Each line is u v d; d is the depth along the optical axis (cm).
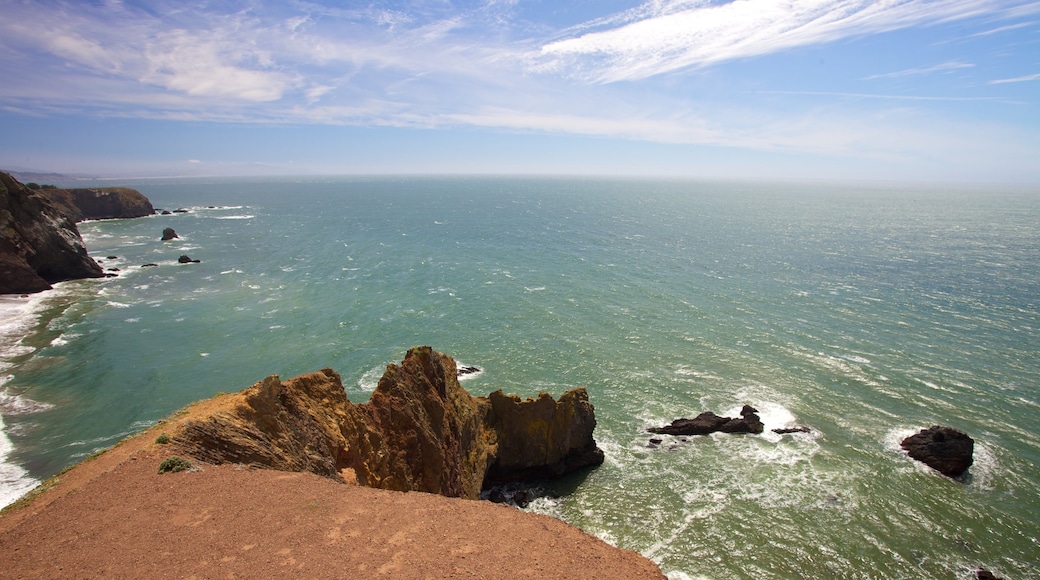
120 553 1577
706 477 4306
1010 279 9925
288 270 11100
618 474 4397
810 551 3509
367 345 6844
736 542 3609
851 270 10744
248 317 7900
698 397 5497
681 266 11238
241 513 1797
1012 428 4825
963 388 5544
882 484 4134
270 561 1555
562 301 8669
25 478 4059
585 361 6334
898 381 5716
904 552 3484
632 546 3609
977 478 4169
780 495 4056
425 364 3809
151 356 6412
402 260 12175
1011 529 3656
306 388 2914
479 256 12612
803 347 6638
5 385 5588
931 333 7056
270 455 2303
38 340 6831
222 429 2250
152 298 8888
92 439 4644
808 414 5138
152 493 1880
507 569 1569
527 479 4431
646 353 6538
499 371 6091
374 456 3075
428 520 1811
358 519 1797
